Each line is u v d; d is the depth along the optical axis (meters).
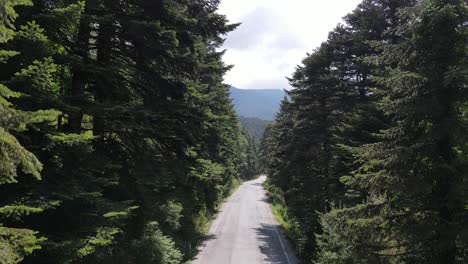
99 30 11.42
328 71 23.58
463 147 9.16
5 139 4.84
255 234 28.48
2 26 5.00
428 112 8.77
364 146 10.12
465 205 9.20
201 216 29.53
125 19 11.15
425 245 9.27
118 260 12.05
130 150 12.65
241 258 21.09
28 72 7.19
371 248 9.88
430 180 8.91
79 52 10.58
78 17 8.02
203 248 23.16
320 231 19.98
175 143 13.23
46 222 8.72
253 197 56.72
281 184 32.47
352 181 10.09
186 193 20.73
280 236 27.92
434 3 8.83
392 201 9.63
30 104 7.90
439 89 8.83
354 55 21.23
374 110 15.80
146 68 12.77
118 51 12.51
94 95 11.13
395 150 9.09
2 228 5.65
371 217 9.77
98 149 11.50
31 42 7.34
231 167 42.38
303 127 25.06
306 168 26.05
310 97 25.34
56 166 8.39
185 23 11.99
